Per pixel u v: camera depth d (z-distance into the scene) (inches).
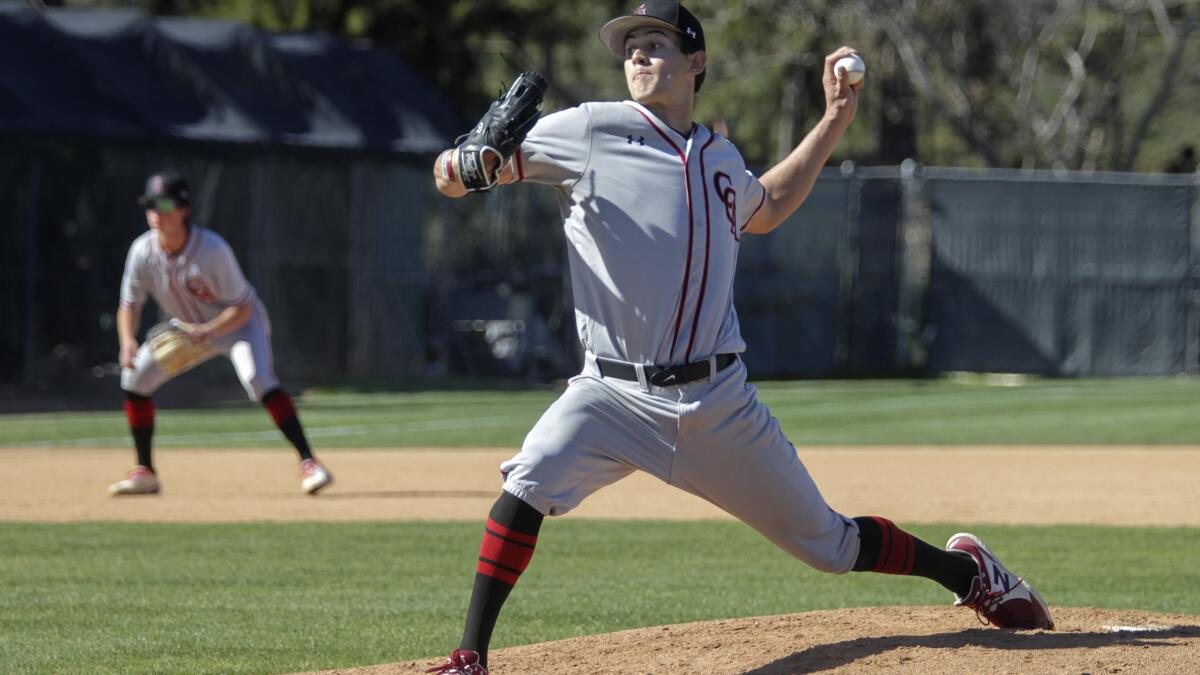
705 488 598.9
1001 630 649.0
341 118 3201.3
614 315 578.6
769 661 607.2
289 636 775.7
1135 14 4795.8
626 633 692.7
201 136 2984.7
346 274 3250.5
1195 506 1412.4
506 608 865.5
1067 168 4953.3
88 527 1229.1
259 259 3115.2
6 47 2977.4
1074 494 1496.1
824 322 3570.4
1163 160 6018.7
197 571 1010.1
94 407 2699.3
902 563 640.4
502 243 3572.8
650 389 577.3
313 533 1200.2
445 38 4005.9
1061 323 3540.8
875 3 4534.9
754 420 587.2
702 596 914.1
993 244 3545.8
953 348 3567.9
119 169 3011.8
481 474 1680.6
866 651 608.1
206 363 3164.4
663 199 575.5
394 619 827.4
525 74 565.3
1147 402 2829.7
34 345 2947.8
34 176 2925.7
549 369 3452.3
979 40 4881.9
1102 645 607.5
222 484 1558.8
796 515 607.2
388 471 1708.9
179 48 3139.8
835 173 3676.2
